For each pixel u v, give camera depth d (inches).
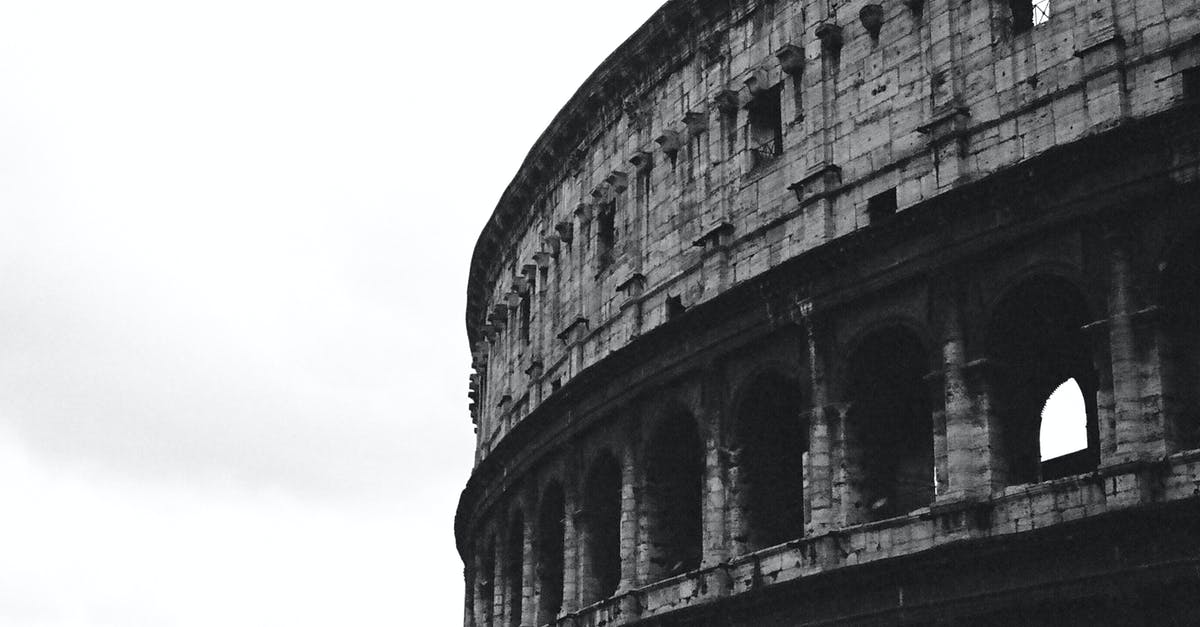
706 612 2696.9
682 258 3058.6
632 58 3299.7
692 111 3095.5
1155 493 2085.4
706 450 2829.7
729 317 2812.5
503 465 3786.9
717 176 2994.6
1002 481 2311.8
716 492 2797.7
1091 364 2603.3
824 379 2593.5
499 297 4256.9
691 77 3144.7
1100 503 2142.0
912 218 2445.9
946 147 2485.2
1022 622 2170.3
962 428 2343.8
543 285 3747.5
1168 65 2213.3
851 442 2561.5
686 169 3095.5
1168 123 2142.0
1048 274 2283.5
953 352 2377.0
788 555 2593.5
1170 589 2011.6
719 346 2832.2
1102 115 2265.0
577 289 3516.2
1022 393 2417.6
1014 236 2322.8
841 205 2667.3
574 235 3580.2
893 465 2608.3
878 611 2357.3
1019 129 2385.6
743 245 2881.4
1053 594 2124.8
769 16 2940.5
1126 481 2106.3
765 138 2945.4
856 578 2384.4
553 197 3769.7
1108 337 2180.1
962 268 2397.9
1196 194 2128.4
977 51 2479.1
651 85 3277.6
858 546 2464.3
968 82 2482.8
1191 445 2128.4
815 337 2613.2
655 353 3011.8
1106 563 2078.0
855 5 2733.8
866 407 2596.0
